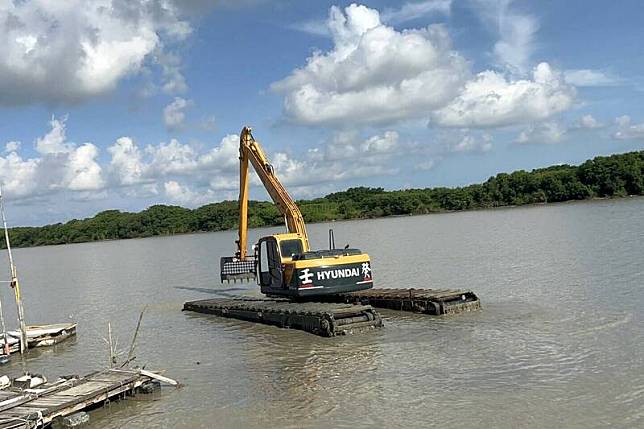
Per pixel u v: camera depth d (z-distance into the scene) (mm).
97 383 16719
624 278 29750
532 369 16656
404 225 114438
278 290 28109
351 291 27109
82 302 41125
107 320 32125
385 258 53250
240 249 35750
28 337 25469
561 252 43938
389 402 14992
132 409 16047
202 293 41469
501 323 22625
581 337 19500
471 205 151125
